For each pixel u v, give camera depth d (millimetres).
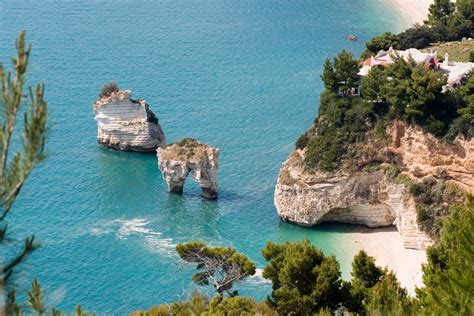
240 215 169000
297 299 86000
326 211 163375
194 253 112375
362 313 85000
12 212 163750
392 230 162875
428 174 157875
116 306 133500
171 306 95312
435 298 64938
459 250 62219
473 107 152750
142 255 150625
